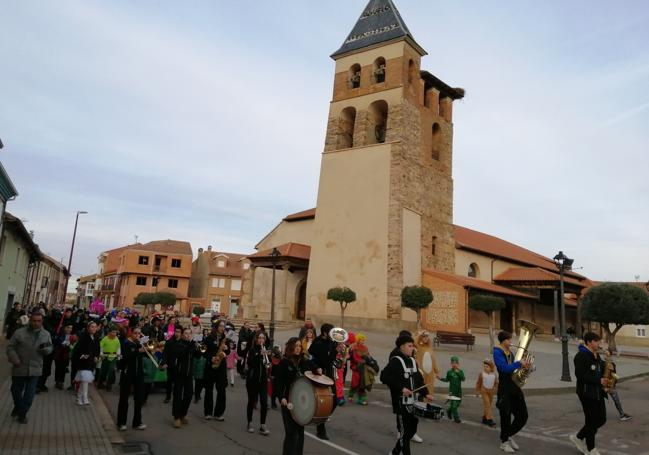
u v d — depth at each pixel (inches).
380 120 1589.6
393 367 290.2
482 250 1732.3
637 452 342.3
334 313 1392.7
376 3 1640.0
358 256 1397.6
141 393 344.8
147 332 601.9
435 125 1651.1
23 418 335.0
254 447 307.4
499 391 329.7
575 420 447.8
